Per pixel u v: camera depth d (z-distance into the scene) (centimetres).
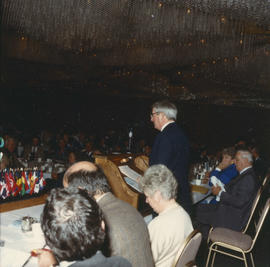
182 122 1491
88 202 104
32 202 278
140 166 328
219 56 1303
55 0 996
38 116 1428
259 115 1362
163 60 1427
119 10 995
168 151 294
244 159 372
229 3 812
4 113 1358
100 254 105
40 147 619
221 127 1434
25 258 180
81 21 1074
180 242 188
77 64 1447
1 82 1348
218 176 448
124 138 1013
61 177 315
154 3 946
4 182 273
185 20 967
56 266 124
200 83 1448
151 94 1516
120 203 167
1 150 431
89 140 905
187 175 309
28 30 1187
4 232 209
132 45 1364
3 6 1044
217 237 328
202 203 430
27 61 1368
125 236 150
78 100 1507
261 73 1307
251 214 341
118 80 1518
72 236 97
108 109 1537
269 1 770
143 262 151
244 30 1005
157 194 197
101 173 177
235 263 390
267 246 458
